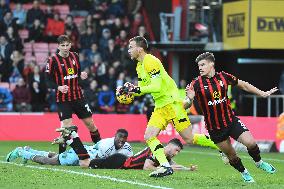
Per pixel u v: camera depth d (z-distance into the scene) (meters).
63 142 27.86
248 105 56.69
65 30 57.22
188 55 58.34
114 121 46.66
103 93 50.38
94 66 52.31
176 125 25.44
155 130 24.94
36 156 29.09
